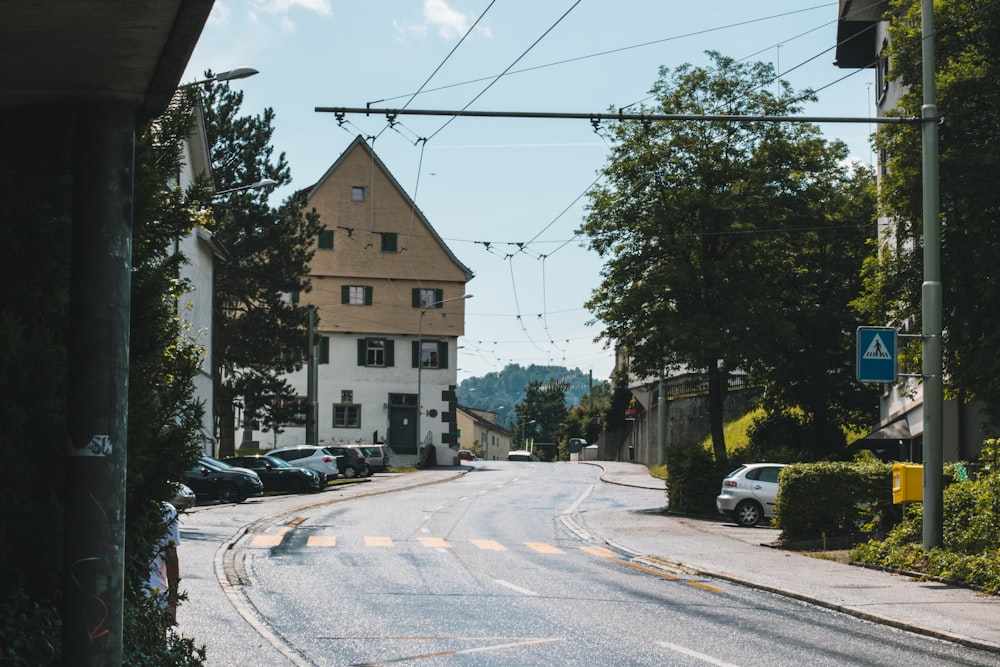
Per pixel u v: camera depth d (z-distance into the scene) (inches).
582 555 880.9
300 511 1269.7
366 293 2792.8
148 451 298.4
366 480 2086.6
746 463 1392.7
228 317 2143.2
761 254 1541.6
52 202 276.2
